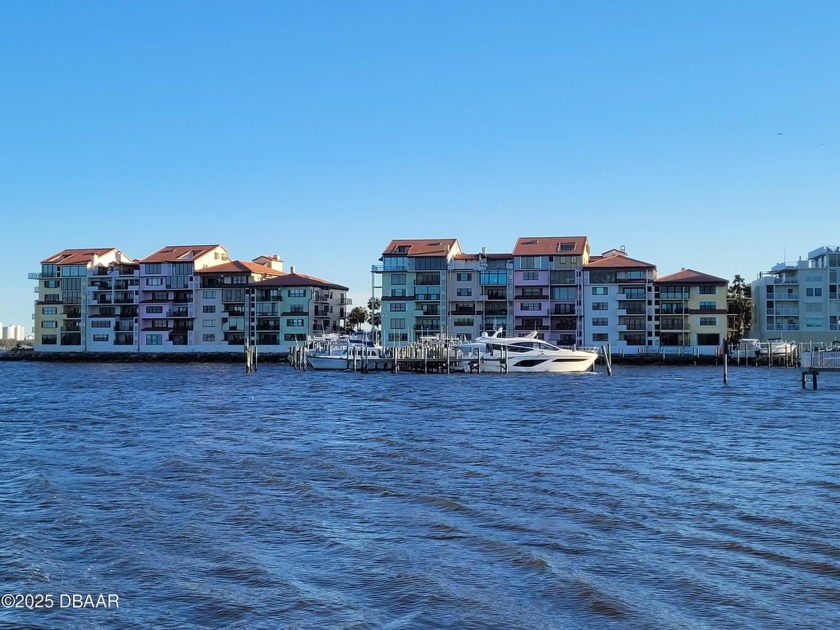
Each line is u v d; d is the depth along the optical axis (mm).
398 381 94375
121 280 169750
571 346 146000
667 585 19031
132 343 168625
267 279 166000
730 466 34062
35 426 50656
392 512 26031
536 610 17703
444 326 151875
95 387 89562
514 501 27406
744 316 162875
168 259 168000
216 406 64062
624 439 42812
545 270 149625
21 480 31688
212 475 32438
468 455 37281
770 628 16703
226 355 162000
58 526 24531
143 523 24828
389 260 154000
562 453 37812
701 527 23859
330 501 27625
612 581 19281
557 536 23000
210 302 165000
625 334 146750
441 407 61938
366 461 35656
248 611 17828
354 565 20719
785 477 31453
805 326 152000
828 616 17250
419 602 18172
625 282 146750
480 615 17453
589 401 66750
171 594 18891
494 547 22016
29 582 19734
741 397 70688
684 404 63875
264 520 25125
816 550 21500
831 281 151500
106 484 30781
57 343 171875
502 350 106062
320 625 17016
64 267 172375
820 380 97062
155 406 64312
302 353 123938
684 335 145250
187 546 22469
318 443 41500
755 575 19641
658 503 26969
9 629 17109
